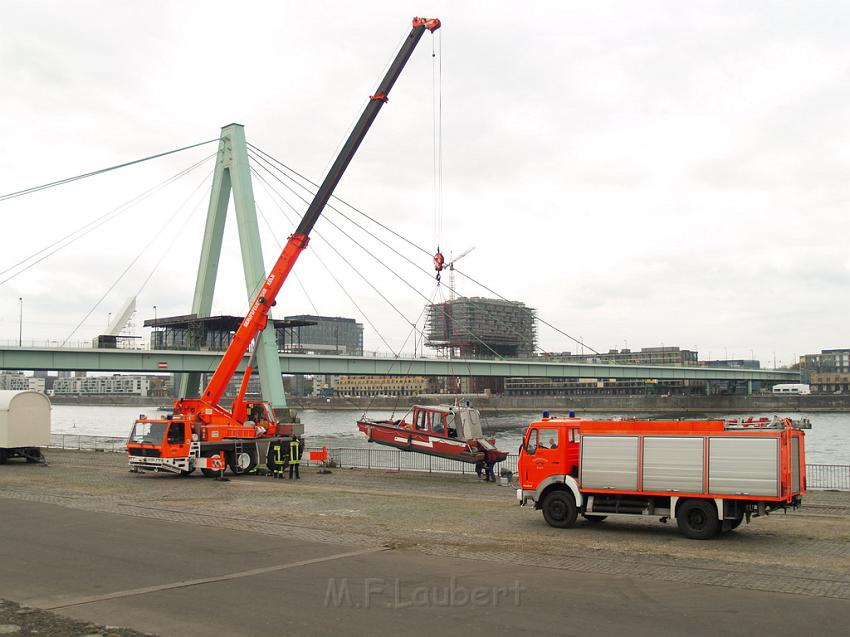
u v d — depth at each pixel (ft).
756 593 46.91
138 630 39.40
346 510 87.66
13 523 75.20
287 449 135.64
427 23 151.53
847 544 65.82
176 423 134.21
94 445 213.46
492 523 77.71
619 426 72.38
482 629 39.37
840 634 38.50
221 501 96.22
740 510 67.00
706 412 595.47
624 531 73.00
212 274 294.87
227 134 272.92
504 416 571.69
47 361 257.34
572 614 42.14
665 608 43.37
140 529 71.51
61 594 47.03
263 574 51.98
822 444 287.28
